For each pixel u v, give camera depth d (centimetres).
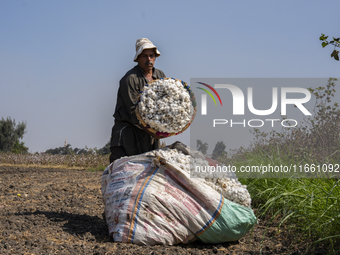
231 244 325
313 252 286
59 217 400
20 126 4300
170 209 307
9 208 462
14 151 3039
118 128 392
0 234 314
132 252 279
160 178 319
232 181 343
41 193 612
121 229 306
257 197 467
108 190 332
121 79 394
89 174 1062
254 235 353
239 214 318
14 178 869
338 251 274
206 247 314
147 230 302
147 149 401
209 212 311
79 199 554
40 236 318
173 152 353
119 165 341
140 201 308
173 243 308
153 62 403
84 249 288
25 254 267
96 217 426
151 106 350
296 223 357
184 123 357
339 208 286
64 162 1719
